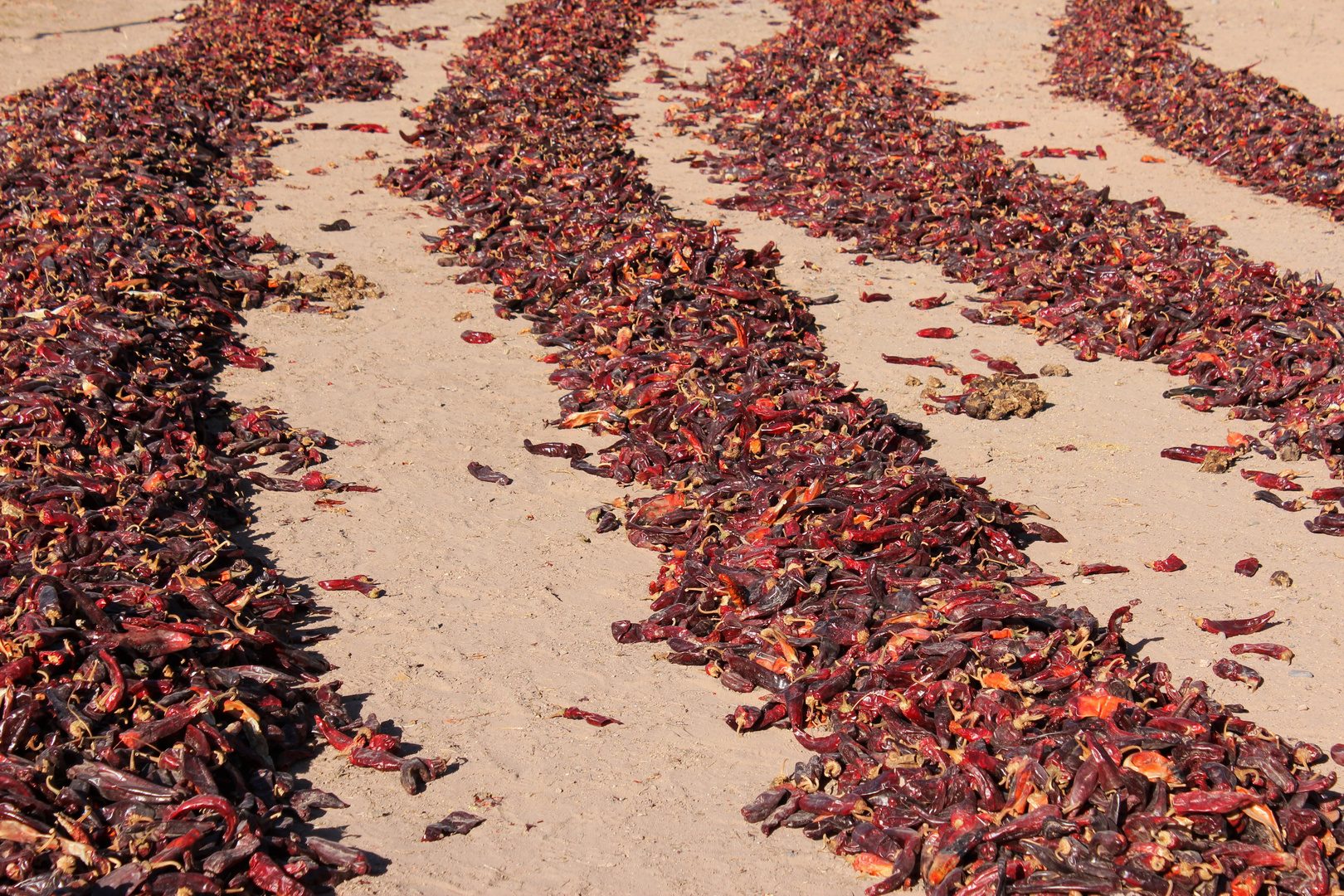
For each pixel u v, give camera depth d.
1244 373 12.55
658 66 29.53
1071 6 34.53
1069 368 13.43
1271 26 31.19
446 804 6.54
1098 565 9.12
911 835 6.05
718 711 7.43
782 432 10.80
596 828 6.35
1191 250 15.64
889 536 8.70
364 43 30.94
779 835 6.35
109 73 23.97
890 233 17.45
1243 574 9.09
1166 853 5.67
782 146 22.31
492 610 8.49
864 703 7.06
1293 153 20.19
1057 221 16.86
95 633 6.95
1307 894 5.63
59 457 9.78
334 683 7.52
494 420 11.80
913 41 32.06
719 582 8.12
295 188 19.72
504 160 20.06
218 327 13.66
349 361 13.13
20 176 17.39
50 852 5.79
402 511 9.96
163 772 6.27
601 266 14.85
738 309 13.73
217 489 9.83
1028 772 6.19
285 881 5.79
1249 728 6.78
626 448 10.98
